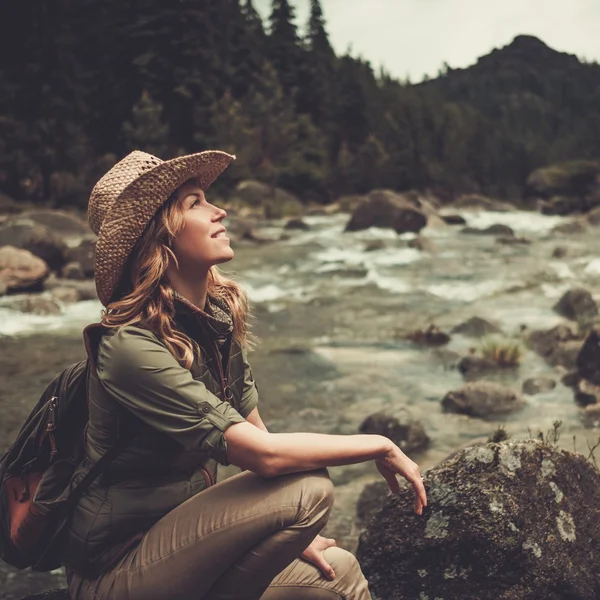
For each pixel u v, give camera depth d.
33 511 1.98
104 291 1.97
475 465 2.63
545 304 10.56
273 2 46.19
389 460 2.04
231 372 2.19
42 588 3.70
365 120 45.00
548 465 2.64
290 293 12.08
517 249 17.11
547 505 2.60
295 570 2.12
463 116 50.81
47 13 32.81
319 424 6.02
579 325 8.95
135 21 36.88
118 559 1.98
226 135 33.94
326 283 12.97
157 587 1.92
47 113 30.86
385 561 2.68
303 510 1.89
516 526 2.54
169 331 1.93
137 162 2.04
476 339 8.73
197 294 2.04
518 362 7.56
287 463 1.90
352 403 6.56
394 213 21.72
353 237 20.56
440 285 12.38
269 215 27.41
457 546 2.58
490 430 5.75
